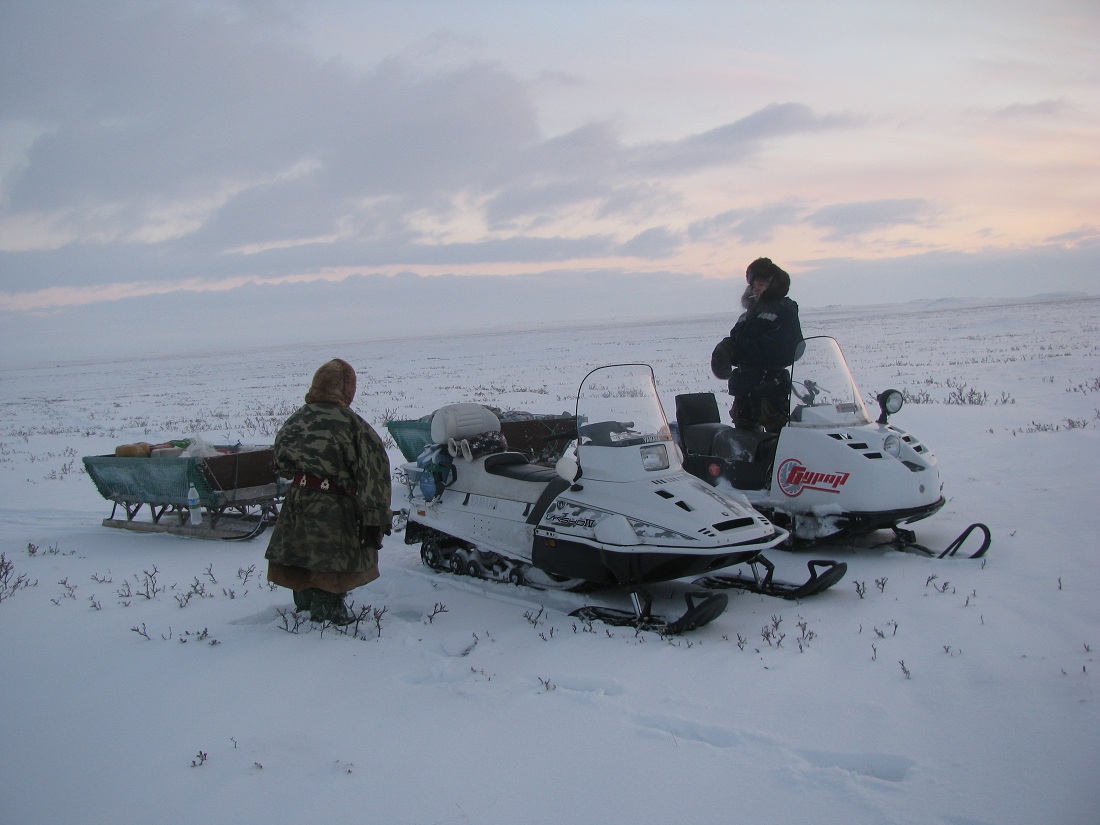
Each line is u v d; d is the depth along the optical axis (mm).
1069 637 4215
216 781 3105
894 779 3016
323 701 3828
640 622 4809
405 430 8859
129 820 2875
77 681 4191
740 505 5262
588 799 2889
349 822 2797
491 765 3162
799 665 4082
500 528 5898
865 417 6602
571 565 5309
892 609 4883
